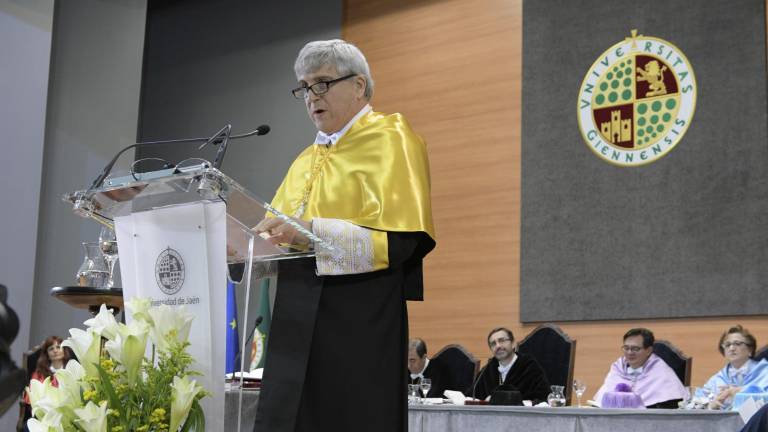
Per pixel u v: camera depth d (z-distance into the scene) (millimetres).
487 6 7273
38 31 6574
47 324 6547
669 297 6113
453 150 7188
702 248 6062
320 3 8141
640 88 6492
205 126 8477
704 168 6152
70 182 6918
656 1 6539
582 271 6457
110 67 7277
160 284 1774
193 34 8750
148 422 1562
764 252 5859
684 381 5180
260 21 8414
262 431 1885
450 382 5867
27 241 6289
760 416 2787
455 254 7016
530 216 6727
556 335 5613
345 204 2047
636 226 6324
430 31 7520
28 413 4590
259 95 8258
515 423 3629
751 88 6086
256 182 8078
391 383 1937
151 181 1630
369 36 7836
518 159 6879
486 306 6801
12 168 6316
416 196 1994
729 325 5902
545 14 6969
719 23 6273
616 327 6293
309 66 2133
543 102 6844
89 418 1470
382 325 1953
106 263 2746
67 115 7004
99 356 1612
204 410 1697
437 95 7367
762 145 5984
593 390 6289
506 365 5531
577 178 6609
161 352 1621
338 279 1959
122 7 7418
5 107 6359
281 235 1788
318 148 2221
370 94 2209
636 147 6426
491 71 7148
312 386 1907
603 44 6695
